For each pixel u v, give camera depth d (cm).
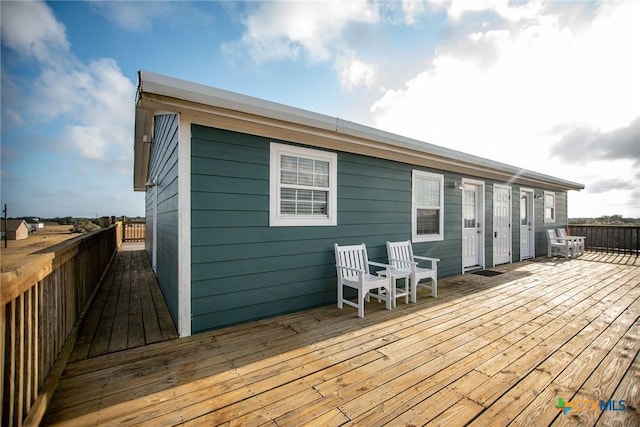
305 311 354
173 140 318
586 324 308
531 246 821
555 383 196
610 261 749
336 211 393
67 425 152
